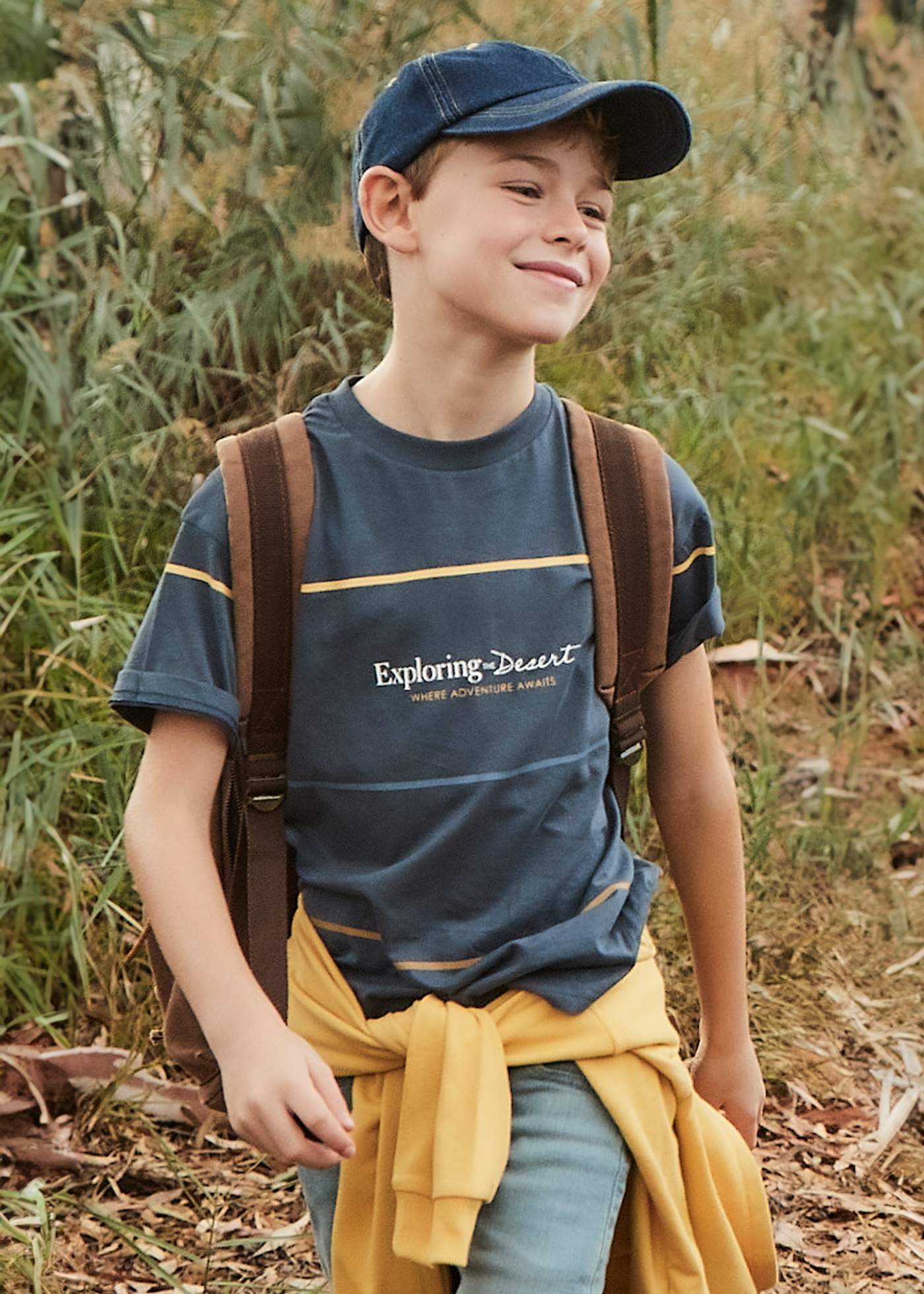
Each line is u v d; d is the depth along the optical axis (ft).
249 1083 5.20
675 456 12.51
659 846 10.98
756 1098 6.62
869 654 13.74
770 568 13.48
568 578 5.83
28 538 11.02
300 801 5.85
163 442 10.77
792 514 14.33
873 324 15.85
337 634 5.69
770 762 12.13
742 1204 6.11
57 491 10.91
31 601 10.54
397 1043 5.63
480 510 5.77
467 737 5.67
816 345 15.60
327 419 5.87
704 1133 6.03
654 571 6.00
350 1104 5.80
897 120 17.71
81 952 9.37
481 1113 5.45
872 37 17.60
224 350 11.46
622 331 12.39
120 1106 9.23
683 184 12.51
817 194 14.99
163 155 11.16
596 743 5.93
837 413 15.21
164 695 5.62
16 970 9.70
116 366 10.66
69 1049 9.39
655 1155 5.66
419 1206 5.49
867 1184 8.96
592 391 11.93
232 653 5.73
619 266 12.21
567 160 5.61
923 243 16.52
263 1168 8.98
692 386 12.84
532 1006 5.64
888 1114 9.55
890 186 16.61
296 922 5.98
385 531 5.73
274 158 11.16
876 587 14.49
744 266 13.69
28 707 10.39
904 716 13.65
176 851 5.59
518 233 5.53
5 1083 9.27
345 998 5.77
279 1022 5.34
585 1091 5.64
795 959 10.87
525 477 5.85
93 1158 8.88
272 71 11.14
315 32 11.10
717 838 6.48
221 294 10.97
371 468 5.78
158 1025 9.60
